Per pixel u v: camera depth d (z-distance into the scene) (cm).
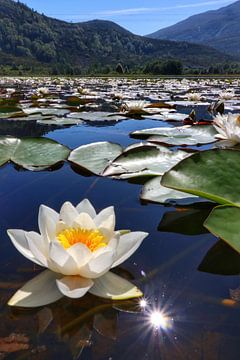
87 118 102
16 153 54
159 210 36
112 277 24
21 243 24
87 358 18
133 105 109
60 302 22
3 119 106
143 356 18
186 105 145
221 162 36
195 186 35
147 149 51
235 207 29
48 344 19
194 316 21
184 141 66
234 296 23
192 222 33
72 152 54
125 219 34
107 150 55
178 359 18
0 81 444
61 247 21
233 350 18
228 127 57
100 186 43
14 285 23
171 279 24
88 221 25
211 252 28
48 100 162
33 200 38
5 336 19
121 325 20
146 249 28
